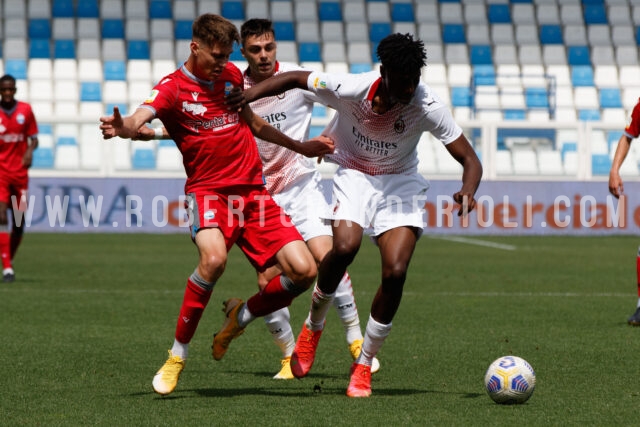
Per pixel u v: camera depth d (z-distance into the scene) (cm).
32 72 7269
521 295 2944
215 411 1346
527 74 7550
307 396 1477
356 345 1716
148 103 1436
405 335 2141
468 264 4009
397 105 1469
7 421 1278
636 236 5850
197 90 1475
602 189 5928
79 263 3953
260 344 2039
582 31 7919
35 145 3356
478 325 2302
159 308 2591
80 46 7444
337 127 1577
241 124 1526
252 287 3197
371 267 3884
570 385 1556
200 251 1464
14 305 2634
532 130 6241
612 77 7712
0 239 3250
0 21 7500
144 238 5375
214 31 1423
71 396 1458
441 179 6062
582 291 3064
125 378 1619
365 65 7612
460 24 7875
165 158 6159
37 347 1942
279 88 1523
